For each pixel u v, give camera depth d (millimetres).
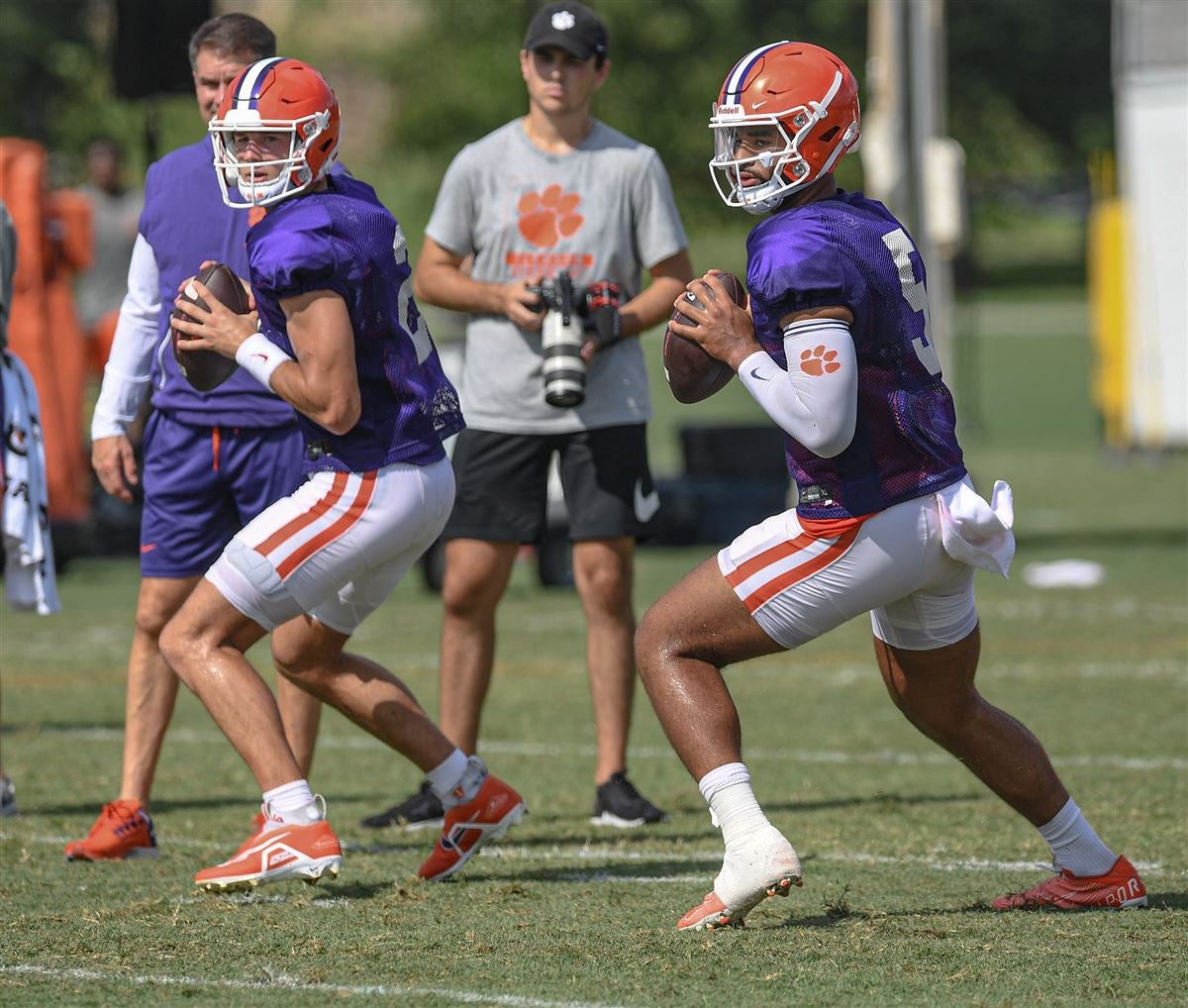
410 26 169250
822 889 20000
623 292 26281
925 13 60188
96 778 28000
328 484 18750
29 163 50219
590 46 25750
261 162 18484
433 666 40094
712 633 17406
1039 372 137750
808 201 17359
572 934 17781
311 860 18688
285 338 18609
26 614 49875
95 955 17141
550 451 25734
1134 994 15406
